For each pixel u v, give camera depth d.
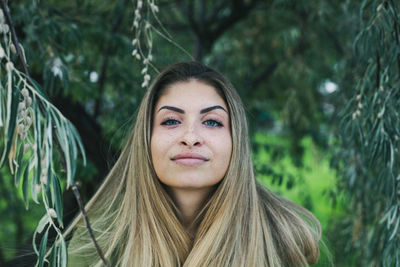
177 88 1.41
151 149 1.39
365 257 2.23
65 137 0.94
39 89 0.99
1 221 3.03
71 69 2.01
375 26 1.54
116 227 1.50
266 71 3.59
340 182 2.52
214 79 1.45
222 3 3.33
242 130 1.49
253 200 1.52
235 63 3.64
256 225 1.50
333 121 2.68
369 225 2.26
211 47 3.51
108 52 2.28
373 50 1.61
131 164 1.52
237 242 1.45
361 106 1.66
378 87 1.57
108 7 2.44
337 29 3.00
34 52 1.97
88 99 2.09
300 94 3.39
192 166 1.34
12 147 0.98
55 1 2.31
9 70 0.92
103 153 2.43
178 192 1.45
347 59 2.59
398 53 1.53
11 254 1.71
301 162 3.68
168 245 1.43
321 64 3.49
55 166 1.74
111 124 2.54
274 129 4.11
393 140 1.56
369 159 1.68
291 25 3.38
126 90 2.32
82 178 2.33
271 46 3.59
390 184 1.56
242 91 3.33
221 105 1.43
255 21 3.51
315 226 1.73
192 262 1.40
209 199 1.47
